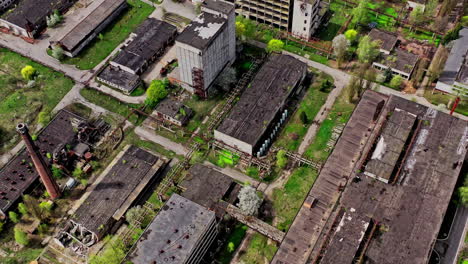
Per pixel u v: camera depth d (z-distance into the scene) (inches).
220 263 6323.8
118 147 7637.8
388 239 5807.1
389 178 6338.6
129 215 6589.6
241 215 6550.2
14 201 6811.0
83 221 6545.3
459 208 6648.6
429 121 7003.0
